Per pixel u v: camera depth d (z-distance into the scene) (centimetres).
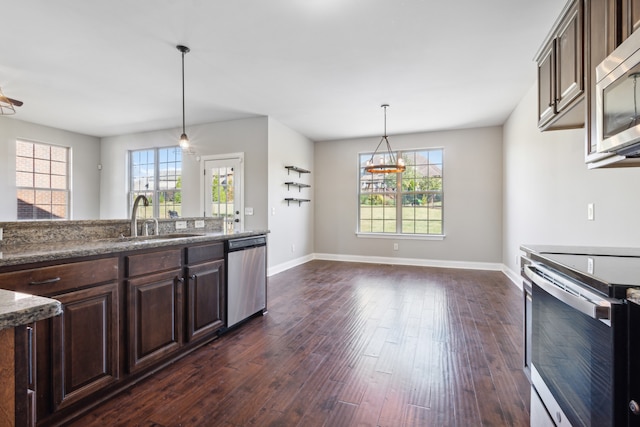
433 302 374
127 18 250
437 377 210
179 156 598
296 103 450
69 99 437
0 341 69
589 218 251
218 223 365
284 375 213
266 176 515
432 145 601
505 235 537
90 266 175
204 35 275
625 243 206
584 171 259
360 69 342
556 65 200
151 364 212
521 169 434
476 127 573
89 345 174
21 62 326
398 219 630
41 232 205
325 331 289
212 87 393
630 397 88
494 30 266
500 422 166
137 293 202
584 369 107
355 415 172
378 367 224
